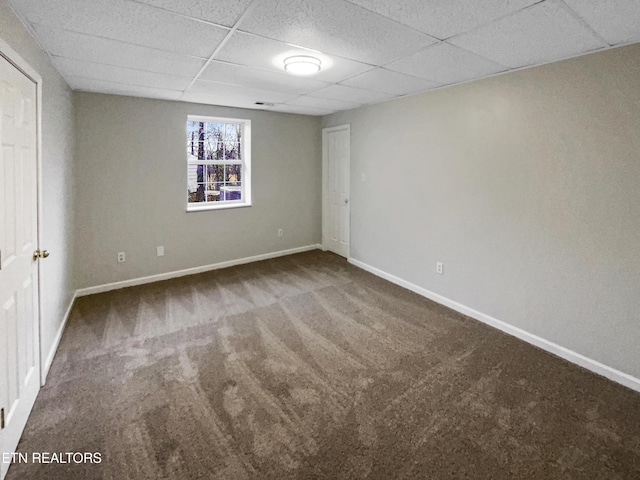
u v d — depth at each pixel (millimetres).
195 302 3531
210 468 1565
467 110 3068
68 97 3197
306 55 2371
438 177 3416
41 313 2105
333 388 2160
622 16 1709
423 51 2260
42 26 1908
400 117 3807
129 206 3887
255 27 1913
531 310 2725
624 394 2113
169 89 3430
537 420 1890
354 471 1555
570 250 2441
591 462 1618
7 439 1542
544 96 2498
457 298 3350
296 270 4605
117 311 3287
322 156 5398
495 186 2898
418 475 1538
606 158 2203
